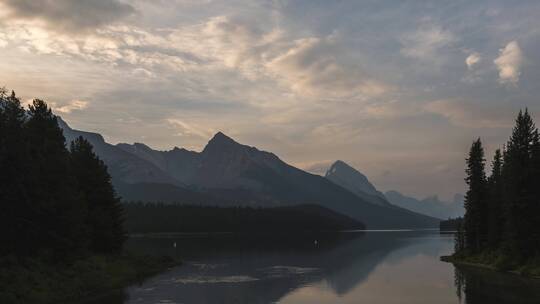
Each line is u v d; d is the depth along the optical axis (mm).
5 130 50375
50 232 52375
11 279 42656
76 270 54688
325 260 99562
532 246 73312
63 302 44719
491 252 88000
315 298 50062
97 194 78750
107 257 72312
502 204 85938
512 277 66562
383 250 134250
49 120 67188
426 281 63344
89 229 64312
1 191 47781
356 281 63938
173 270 79062
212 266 86375
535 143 75438
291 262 95125
